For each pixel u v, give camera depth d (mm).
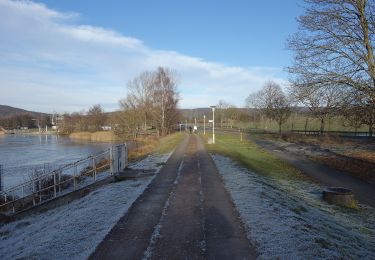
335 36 20859
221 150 31156
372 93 19562
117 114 68375
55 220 10422
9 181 24141
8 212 13766
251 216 9273
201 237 7758
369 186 16828
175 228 8422
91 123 94688
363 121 22469
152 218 9297
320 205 12602
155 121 63875
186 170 18484
